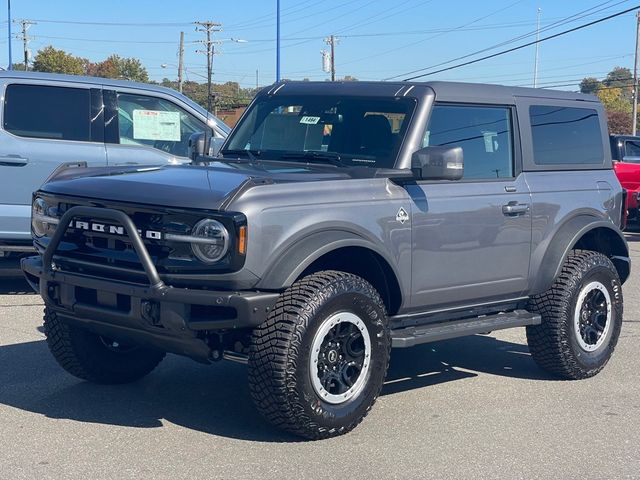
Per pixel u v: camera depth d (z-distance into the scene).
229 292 5.02
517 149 6.80
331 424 5.39
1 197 9.24
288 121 6.71
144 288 5.06
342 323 5.39
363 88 6.51
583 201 7.18
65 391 6.34
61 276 5.43
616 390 6.90
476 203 6.31
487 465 5.21
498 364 7.62
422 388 6.79
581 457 5.40
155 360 6.59
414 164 5.82
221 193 5.08
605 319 7.27
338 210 5.46
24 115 9.34
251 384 5.21
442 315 6.38
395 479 4.94
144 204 5.12
